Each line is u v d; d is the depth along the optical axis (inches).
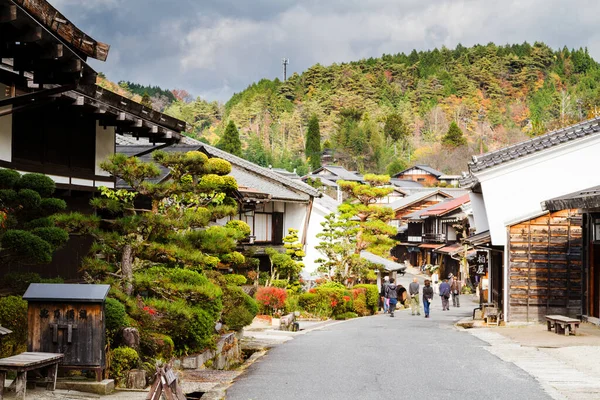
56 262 508.1
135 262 504.1
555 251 831.7
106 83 4291.3
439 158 4665.4
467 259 2017.7
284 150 4840.1
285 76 6820.9
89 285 361.1
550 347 617.6
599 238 768.3
